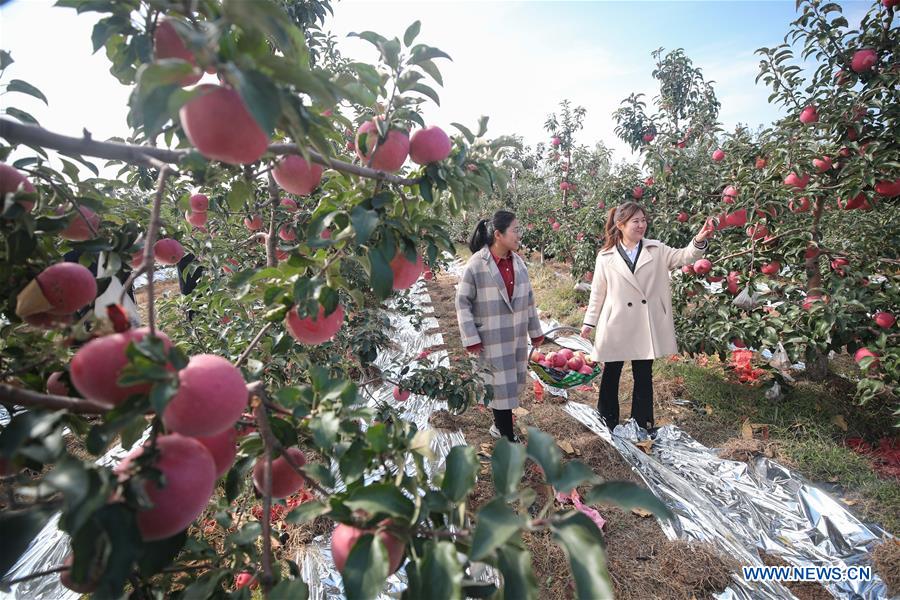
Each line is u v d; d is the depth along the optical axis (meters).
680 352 4.38
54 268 1.14
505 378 3.36
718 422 3.95
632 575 2.49
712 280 4.49
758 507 2.98
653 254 3.69
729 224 4.20
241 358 1.35
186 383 0.82
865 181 3.42
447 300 9.03
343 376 2.99
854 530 2.71
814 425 3.69
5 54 1.27
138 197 2.86
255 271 1.44
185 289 4.89
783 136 4.09
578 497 3.03
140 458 0.81
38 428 0.77
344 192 1.44
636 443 3.67
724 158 5.25
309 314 1.22
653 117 7.25
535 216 10.97
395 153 1.35
